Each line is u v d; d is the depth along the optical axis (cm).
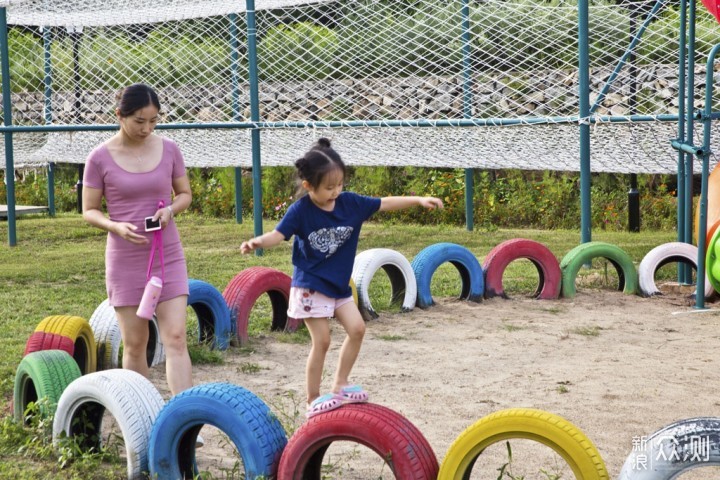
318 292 437
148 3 1238
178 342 495
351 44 1675
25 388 505
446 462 368
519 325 779
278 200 1630
